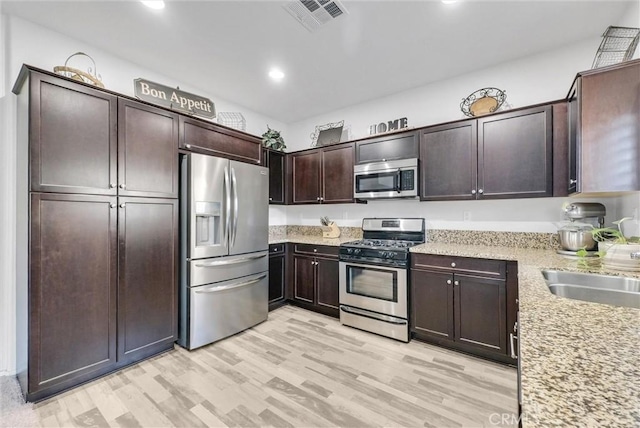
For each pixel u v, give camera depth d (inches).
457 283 96.6
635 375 23.3
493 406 69.7
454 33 91.1
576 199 97.2
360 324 116.0
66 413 67.7
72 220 76.8
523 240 105.9
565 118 88.7
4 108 82.0
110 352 83.8
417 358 93.0
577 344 29.5
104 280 82.6
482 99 107.8
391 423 64.5
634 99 67.3
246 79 122.0
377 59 106.3
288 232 179.2
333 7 79.8
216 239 108.9
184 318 100.6
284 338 108.7
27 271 71.1
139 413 67.8
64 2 77.6
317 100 144.9
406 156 120.0
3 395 73.4
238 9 80.4
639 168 67.0
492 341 90.4
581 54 95.7
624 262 64.0
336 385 78.5
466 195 106.2
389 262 108.6
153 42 96.0
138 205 89.7
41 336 72.1
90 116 79.9
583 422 17.8
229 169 111.0
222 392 75.5
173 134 99.0
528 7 79.4
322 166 147.4
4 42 82.1
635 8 75.5
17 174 81.0
